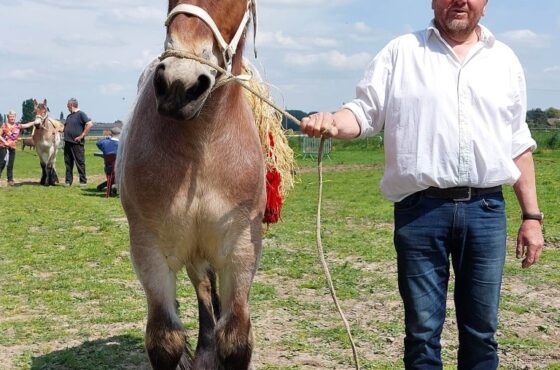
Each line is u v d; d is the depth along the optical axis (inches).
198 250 155.2
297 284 307.6
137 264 152.1
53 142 812.0
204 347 188.2
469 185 138.3
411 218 141.9
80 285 306.7
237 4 135.7
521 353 216.2
